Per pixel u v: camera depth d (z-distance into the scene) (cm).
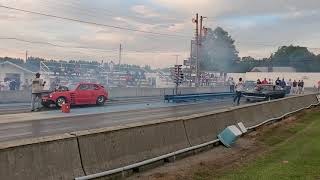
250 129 1698
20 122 1905
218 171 973
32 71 6500
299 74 9225
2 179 646
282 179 856
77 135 807
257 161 1089
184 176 916
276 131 1753
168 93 4603
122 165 895
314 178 866
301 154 1166
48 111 2514
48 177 722
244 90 3762
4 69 6297
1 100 3092
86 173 797
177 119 1153
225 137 1351
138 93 4228
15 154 675
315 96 3491
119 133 912
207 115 1344
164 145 1066
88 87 2933
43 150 726
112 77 5603
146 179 877
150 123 1026
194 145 1202
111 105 3041
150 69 7319
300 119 2270
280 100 2391
